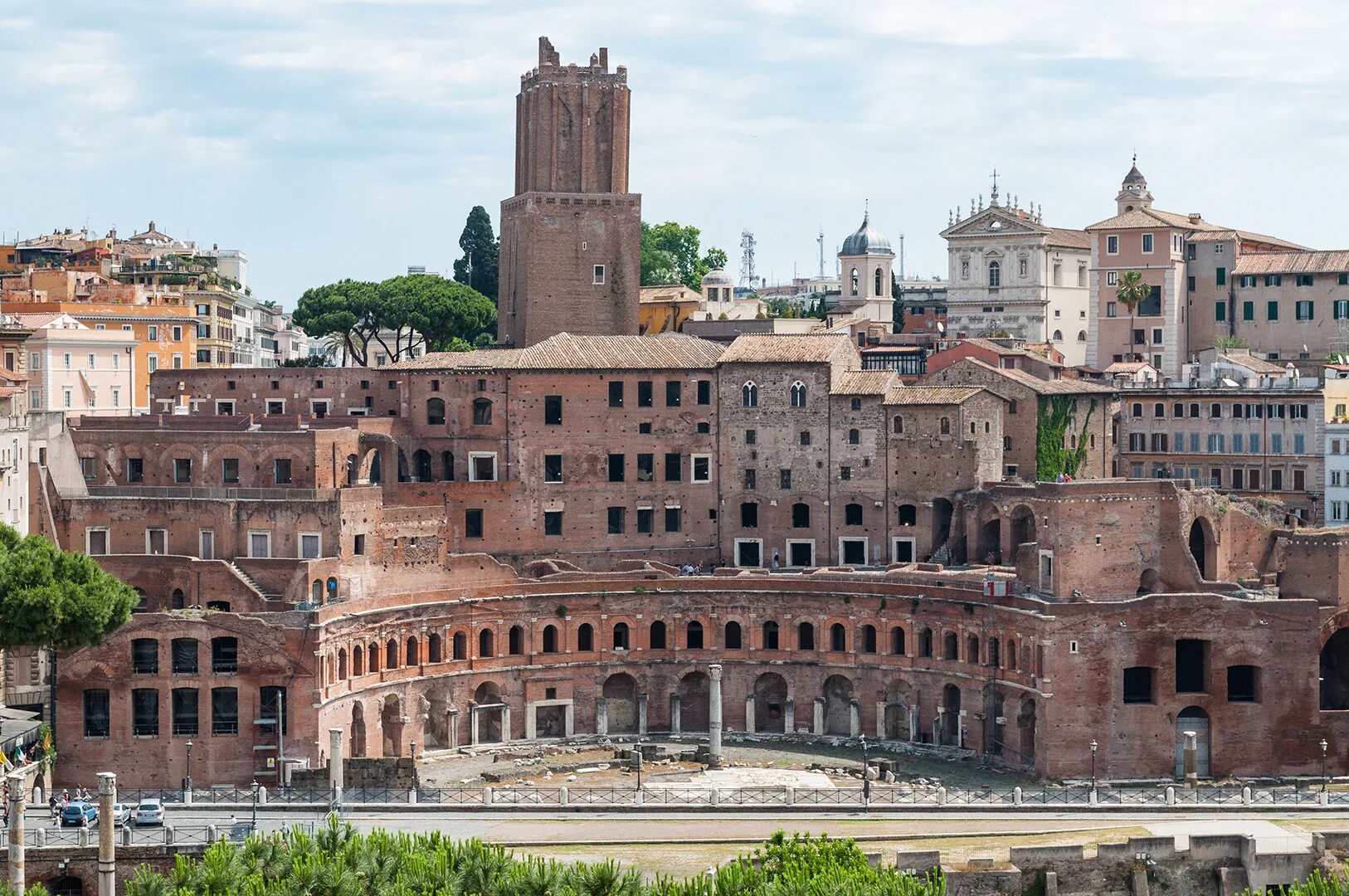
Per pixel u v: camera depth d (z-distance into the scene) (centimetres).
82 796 19838
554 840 19062
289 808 19988
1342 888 15450
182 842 17875
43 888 15738
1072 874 18500
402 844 15700
